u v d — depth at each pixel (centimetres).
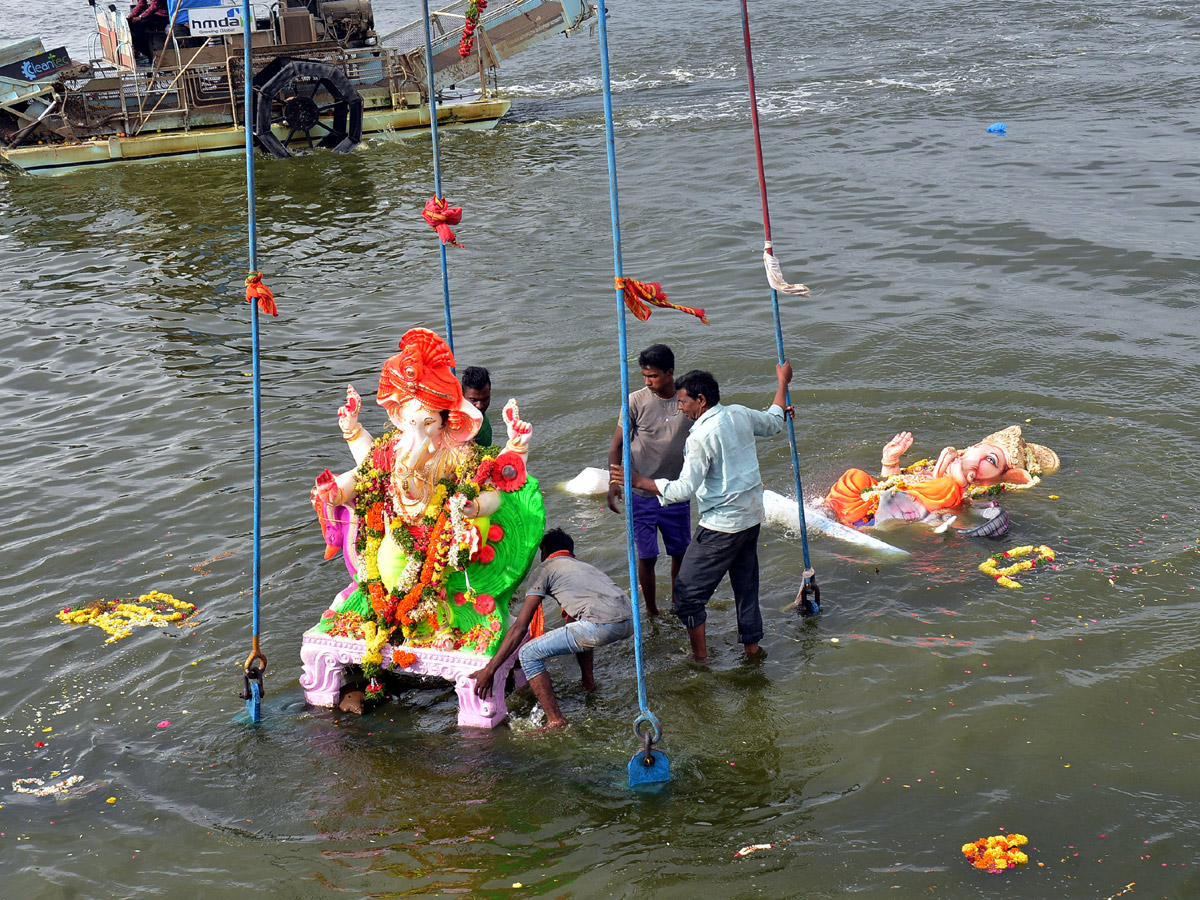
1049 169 1698
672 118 2295
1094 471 805
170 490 842
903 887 447
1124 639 611
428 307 1274
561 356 1088
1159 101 2097
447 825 500
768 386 984
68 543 768
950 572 696
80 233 1686
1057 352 1020
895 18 3297
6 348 1192
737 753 541
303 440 925
